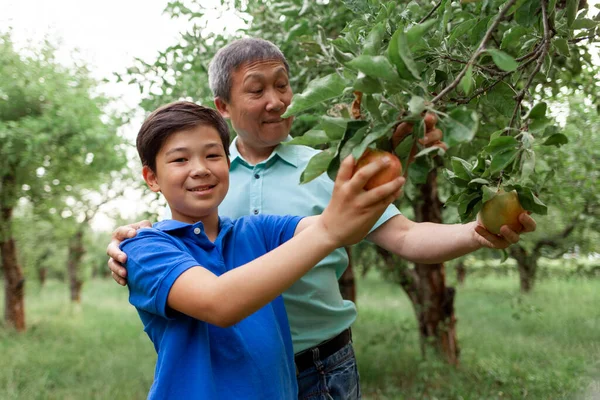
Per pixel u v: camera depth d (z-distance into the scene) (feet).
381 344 27.35
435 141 3.92
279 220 6.30
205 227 6.01
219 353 5.24
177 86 17.44
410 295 22.97
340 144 3.96
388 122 4.04
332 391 7.30
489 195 4.78
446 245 6.15
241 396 5.17
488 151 4.67
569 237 27.73
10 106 33.27
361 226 3.99
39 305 55.98
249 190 7.93
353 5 7.31
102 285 83.51
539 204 4.68
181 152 5.54
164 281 4.73
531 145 4.56
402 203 20.48
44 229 46.34
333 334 7.36
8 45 33.55
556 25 5.78
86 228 52.03
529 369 20.36
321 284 7.26
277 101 7.49
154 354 29.55
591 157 19.85
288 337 5.97
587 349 23.38
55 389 22.93
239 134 7.95
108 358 28.43
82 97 34.22
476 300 46.60
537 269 39.81
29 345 32.30
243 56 7.44
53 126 32.60
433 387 19.67
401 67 3.82
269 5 15.43
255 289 4.21
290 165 7.91
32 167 34.45
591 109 19.45
